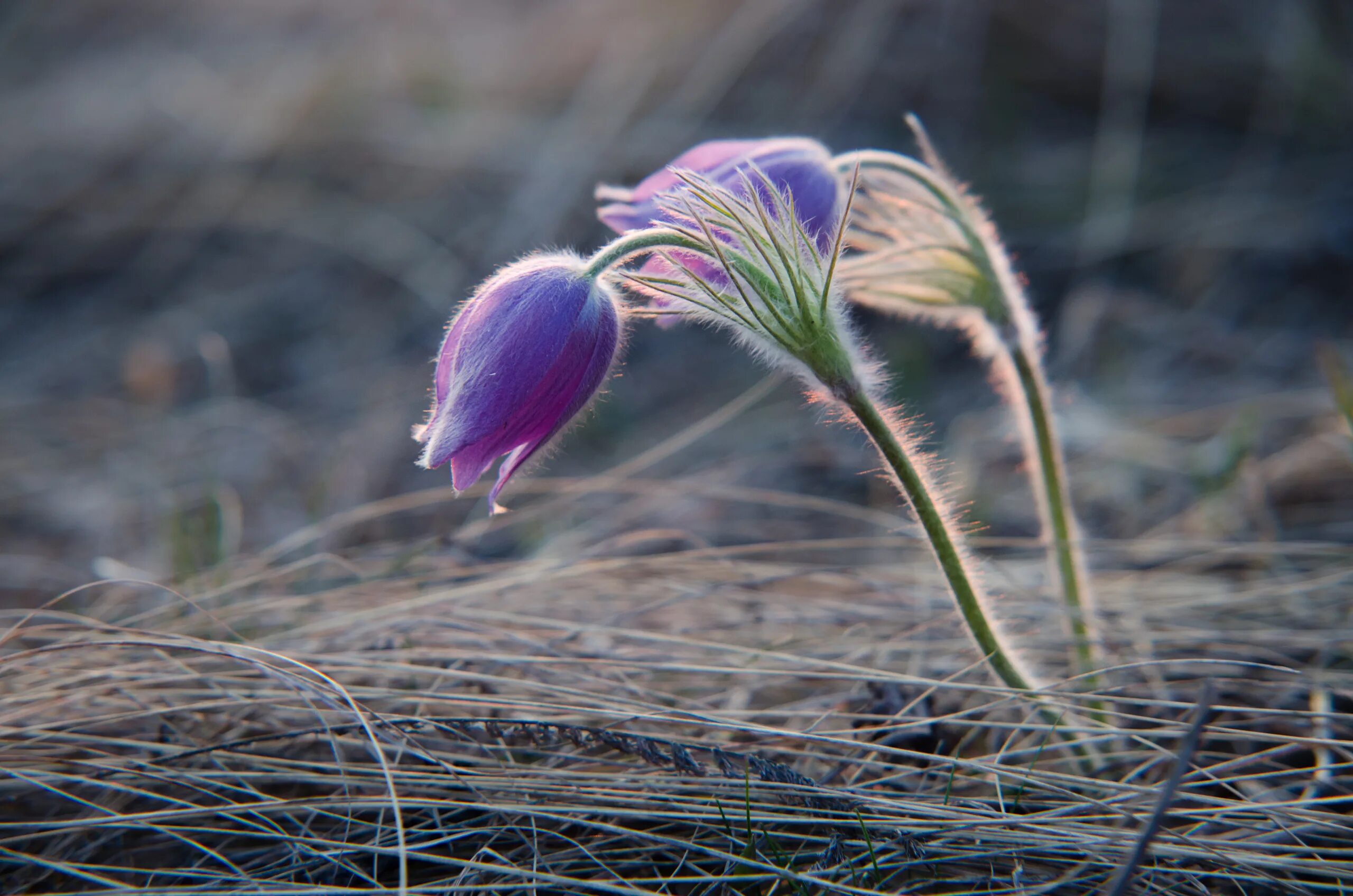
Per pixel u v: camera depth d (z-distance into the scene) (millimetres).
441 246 858
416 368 747
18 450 676
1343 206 723
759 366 728
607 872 446
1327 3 839
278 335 806
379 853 440
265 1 1302
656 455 561
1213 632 496
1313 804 449
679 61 943
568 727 455
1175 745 472
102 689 466
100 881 435
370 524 598
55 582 562
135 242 922
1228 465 549
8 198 961
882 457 450
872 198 475
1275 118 812
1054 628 506
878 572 535
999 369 492
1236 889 439
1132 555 543
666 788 453
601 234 828
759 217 438
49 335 823
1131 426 597
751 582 521
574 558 528
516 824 450
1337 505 547
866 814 447
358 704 477
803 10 920
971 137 851
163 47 1277
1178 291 709
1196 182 781
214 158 990
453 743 463
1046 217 781
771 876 430
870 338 717
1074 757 465
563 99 984
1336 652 487
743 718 477
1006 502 581
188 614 513
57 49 1306
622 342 448
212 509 547
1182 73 848
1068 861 440
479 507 599
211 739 470
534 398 435
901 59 896
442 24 1162
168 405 728
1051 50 880
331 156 976
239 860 451
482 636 492
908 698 483
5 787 447
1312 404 583
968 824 441
